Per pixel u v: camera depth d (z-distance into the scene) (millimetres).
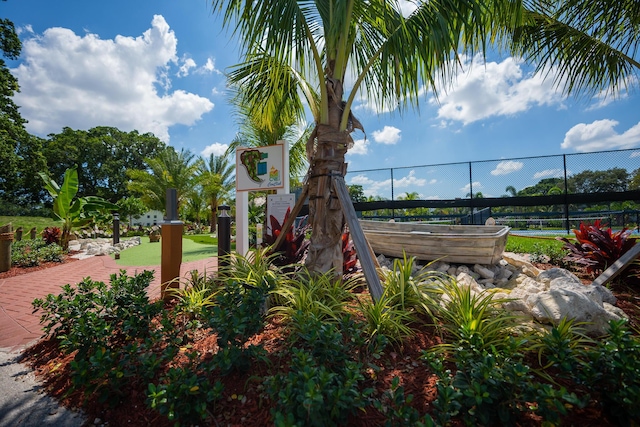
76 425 1599
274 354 1851
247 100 4062
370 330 1934
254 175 5340
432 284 2523
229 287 2002
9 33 17438
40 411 1723
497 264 4312
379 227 5934
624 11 3721
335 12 2264
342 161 2906
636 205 11461
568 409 1380
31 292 4508
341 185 2723
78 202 9383
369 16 2936
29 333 2947
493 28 3346
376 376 1648
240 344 1702
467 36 2578
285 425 1104
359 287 3170
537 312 2064
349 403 1228
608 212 11773
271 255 3365
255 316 1755
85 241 11461
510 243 7359
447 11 2430
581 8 3754
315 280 2686
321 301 2393
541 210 12156
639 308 2578
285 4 2197
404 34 2479
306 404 1100
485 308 1977
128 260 7867
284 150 5281
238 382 1670
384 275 2848
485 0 2604
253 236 9539
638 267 3242
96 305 2562
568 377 1418
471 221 11945
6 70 18266
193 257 8305
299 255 3730
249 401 1542
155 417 1546
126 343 2201
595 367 1311
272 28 2248
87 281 2672
